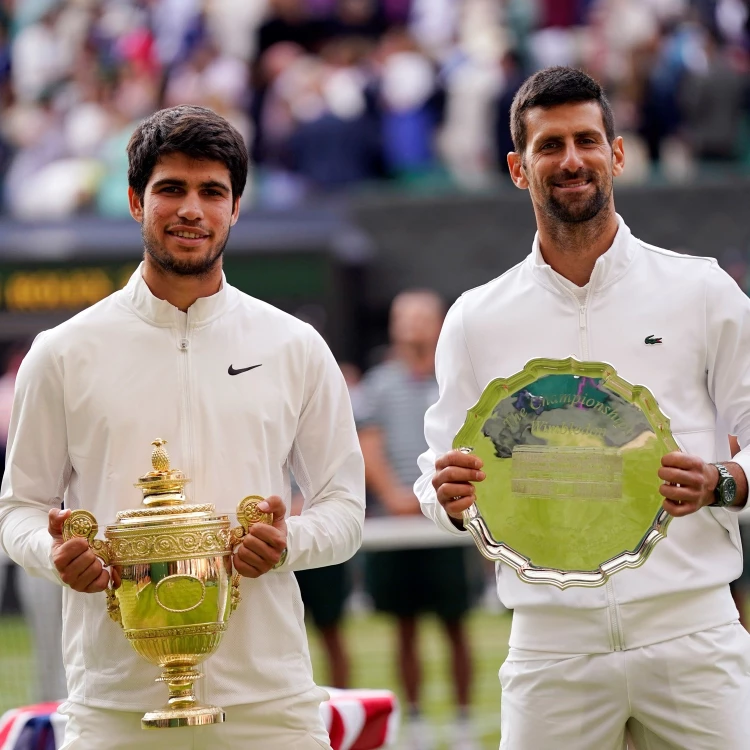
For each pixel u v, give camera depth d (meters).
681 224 26.86
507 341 7.56
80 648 7.00
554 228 7.32
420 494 7.75
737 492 7.00
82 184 27.92
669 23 30.22
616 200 27.03
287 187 27.77
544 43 30.53
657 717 7.22
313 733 7.06
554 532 7.07
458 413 7.67
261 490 7.02
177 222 6.86
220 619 6.66
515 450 7.12
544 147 7.23
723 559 7.29
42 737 8.43
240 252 25.95
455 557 13.72
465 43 30.48
